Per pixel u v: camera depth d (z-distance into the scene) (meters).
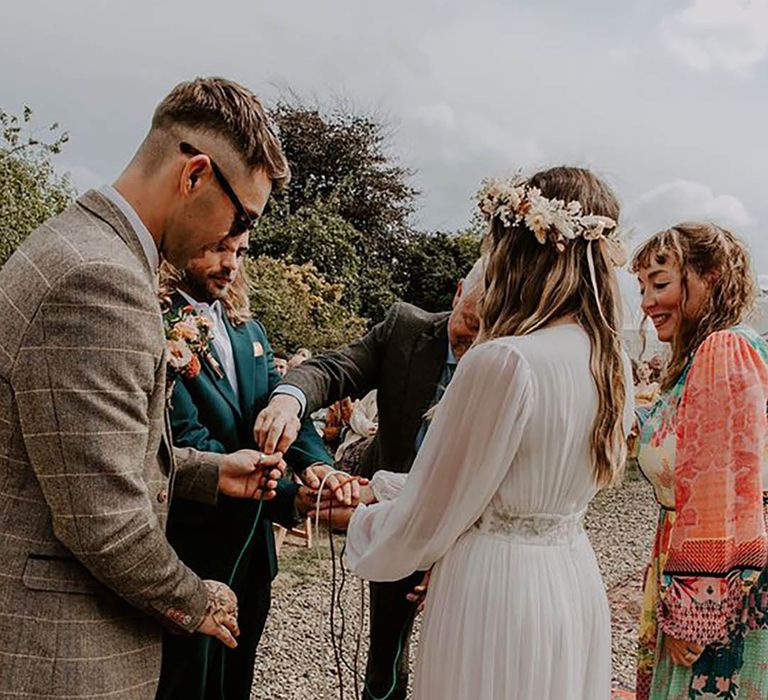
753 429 2.07
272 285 11.56
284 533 6.46
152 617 1.63
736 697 2.17
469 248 18.45
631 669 4.28
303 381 2.45
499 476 1.72
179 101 1.62
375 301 17.17
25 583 1.47
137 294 1.48
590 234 1.75
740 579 2.07
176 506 2.22
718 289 2.27
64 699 1.47
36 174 10.10
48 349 1.40
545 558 1.77
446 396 1.76
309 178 18.97
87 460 1.41
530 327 1.77
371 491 2.28
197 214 1.63
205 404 2.26
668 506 2.32
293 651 4.23
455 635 1.76
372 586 2.71
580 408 1.75
